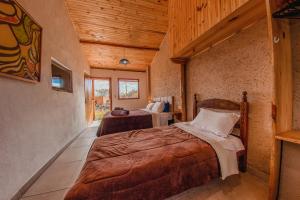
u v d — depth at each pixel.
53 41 2.74
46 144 2.34
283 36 1.38
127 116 4.02
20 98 1.76
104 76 7.12
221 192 1.67
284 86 1.38
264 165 1.85
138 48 5.35
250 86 1.99
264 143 1.84
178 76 4.10
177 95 4.19
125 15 4.09
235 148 1.90
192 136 2.10
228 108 2.29
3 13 1.49
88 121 5.98
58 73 3.07
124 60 5.51
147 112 4.69
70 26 3.89
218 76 2.58
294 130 1.43
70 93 3.65
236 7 1.58
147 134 2.28
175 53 3.13
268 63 1.76
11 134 1.60
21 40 1.74
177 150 1.61
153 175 1.31
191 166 1.51
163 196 1.33
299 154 1.25
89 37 4.74
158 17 4.26
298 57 1.44
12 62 1.59
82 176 1.21
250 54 1.97
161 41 5.26
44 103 2.32
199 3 2.22
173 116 4.30
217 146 1.75
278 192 1.37
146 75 7.61
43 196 1.69
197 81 3.21
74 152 3.02
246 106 1.97
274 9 1.29
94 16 4.02
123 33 4.72
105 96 9.86
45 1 2.44
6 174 1.51
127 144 1.85
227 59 2.36
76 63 4.37
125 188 1.19
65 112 3.26
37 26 2.11
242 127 2.01
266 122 1.81
